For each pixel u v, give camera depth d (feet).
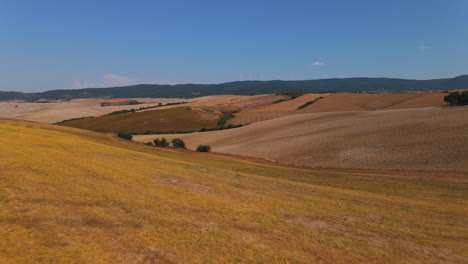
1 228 26.78
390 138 173.78
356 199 64.59
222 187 61.11
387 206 60.18
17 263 22.21
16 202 33.24
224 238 33.88
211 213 42.01
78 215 33.22
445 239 42.98
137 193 46.16
